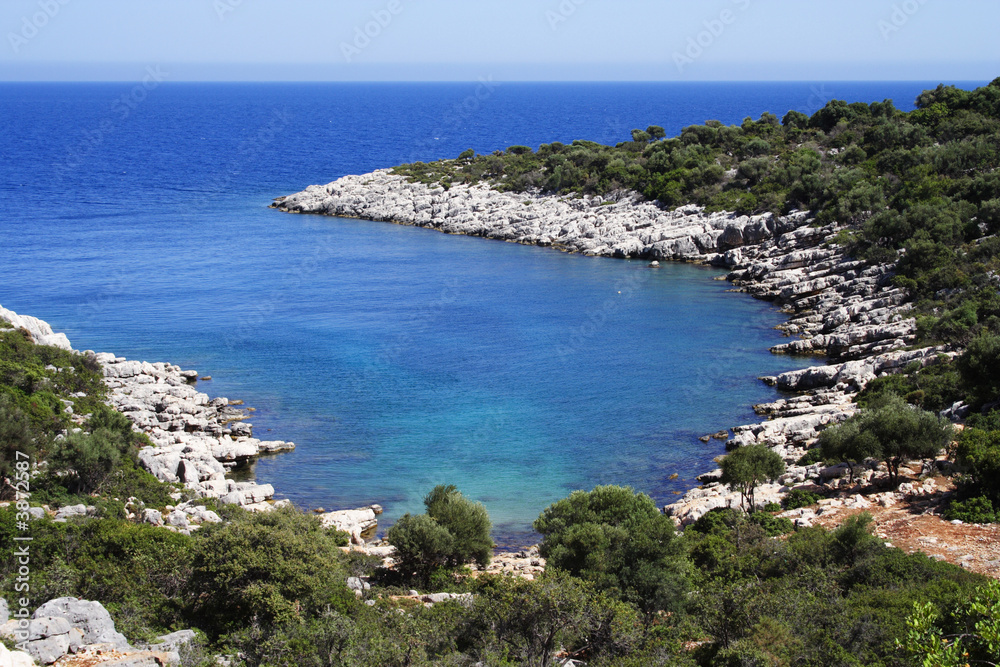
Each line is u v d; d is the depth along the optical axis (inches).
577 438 2615.7
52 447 1903.3
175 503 1952.5
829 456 2050.9
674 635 1198.9
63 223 6382.9
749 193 5452.8
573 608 1174.3
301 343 3563.0
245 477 2337.6
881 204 4507.9
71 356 2805.1
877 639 1093.1
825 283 4052.7
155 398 2723.9
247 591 1232.8
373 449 2536.9
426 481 2329.0
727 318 3937.0
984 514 1643.7
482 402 2913.4
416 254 5570.9
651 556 1457.9
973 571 1385.3
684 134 6776.6
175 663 1005.2
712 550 1556.3
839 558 1444.4
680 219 5457.7
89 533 1439.5
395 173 7805.1
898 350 3026.6
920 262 3668.8
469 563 1755.7
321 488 2278.5
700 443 2578.7
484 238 6259.8
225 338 3622.0
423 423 2733.8
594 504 1776.6
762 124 6830.7
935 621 1026.1
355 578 1529.3
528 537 2006.6
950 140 5236.2
